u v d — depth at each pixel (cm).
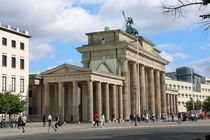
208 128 5069
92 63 10494
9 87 8206
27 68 8956
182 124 6906
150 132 4212
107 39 10600
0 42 8044
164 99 12888
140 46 11212
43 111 8956
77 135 3847
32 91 9656
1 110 6762
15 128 5972
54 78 8675
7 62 8262
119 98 9744
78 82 9006
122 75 10025
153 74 12131
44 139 3288
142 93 10969
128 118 9850
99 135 3750
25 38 8944
